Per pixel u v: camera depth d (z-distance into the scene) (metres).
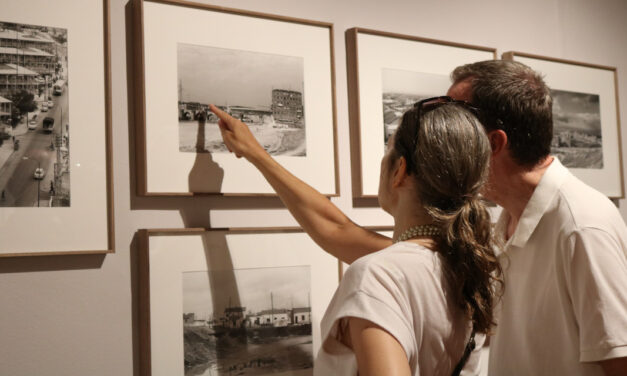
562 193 1.37
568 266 1.30
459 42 2.14
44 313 1.41
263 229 1.67
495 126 1.38
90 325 1.46
